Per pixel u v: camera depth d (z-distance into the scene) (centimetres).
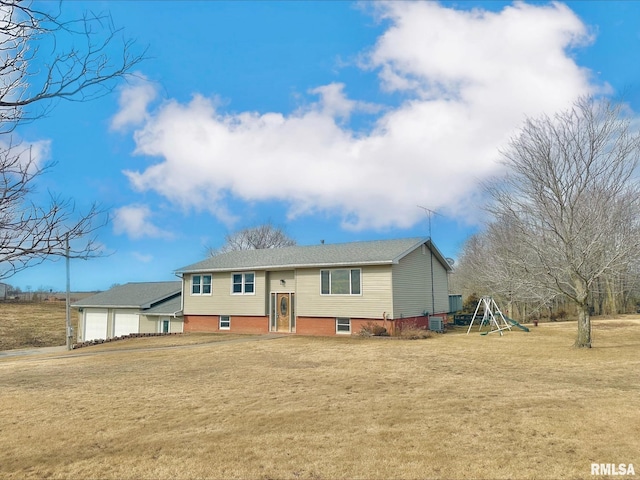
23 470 561
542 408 764
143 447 627
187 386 1027
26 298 4938
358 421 712
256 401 862
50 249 367
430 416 729
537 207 1523
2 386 1091
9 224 347
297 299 2400
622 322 2819
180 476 527
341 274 2281
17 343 3188
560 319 3444
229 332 2592
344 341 1930
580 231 1411
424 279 2534
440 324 2434
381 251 2288
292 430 677
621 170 1455
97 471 550
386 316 2142
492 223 2345
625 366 1190
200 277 2772
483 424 681
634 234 1409
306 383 1026
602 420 686
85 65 388
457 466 530
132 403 874
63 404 884
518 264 1592
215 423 726
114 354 1766
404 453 574
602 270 1438
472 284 4038
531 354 1456
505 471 512
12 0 334
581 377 1052
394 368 1214
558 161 1484
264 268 2488
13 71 354
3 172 355
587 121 1499
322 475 517
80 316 3409
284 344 1855
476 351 1555
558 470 511
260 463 556
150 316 3005
